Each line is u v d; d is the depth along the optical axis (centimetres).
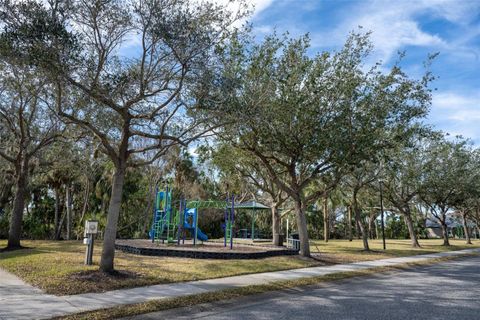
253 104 1450
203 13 1189
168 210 2458
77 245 2255
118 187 1212
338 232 6438
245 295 1029
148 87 1268
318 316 798
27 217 3825
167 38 1096
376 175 2588
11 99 1955
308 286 1220
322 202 4472
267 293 1078
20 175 2108
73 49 1009
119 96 1213
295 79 1692
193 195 3878
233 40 1503
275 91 1664
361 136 1688
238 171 2483
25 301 848
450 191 3650
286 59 1720
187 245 2309
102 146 1391
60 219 3984
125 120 1217
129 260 1542
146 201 3862
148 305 847
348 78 1727
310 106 1695
